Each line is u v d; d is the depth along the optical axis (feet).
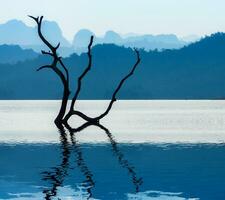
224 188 117.60
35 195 110.93
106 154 187.01
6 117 517.14
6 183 126.11
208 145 219.82
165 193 112.47
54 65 297.74
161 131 307.17
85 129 323.57
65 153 191.52
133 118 483.92
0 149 208.23
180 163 161.07
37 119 470.80
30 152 195.72
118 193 112.78
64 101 310.45
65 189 117.60
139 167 152.66
